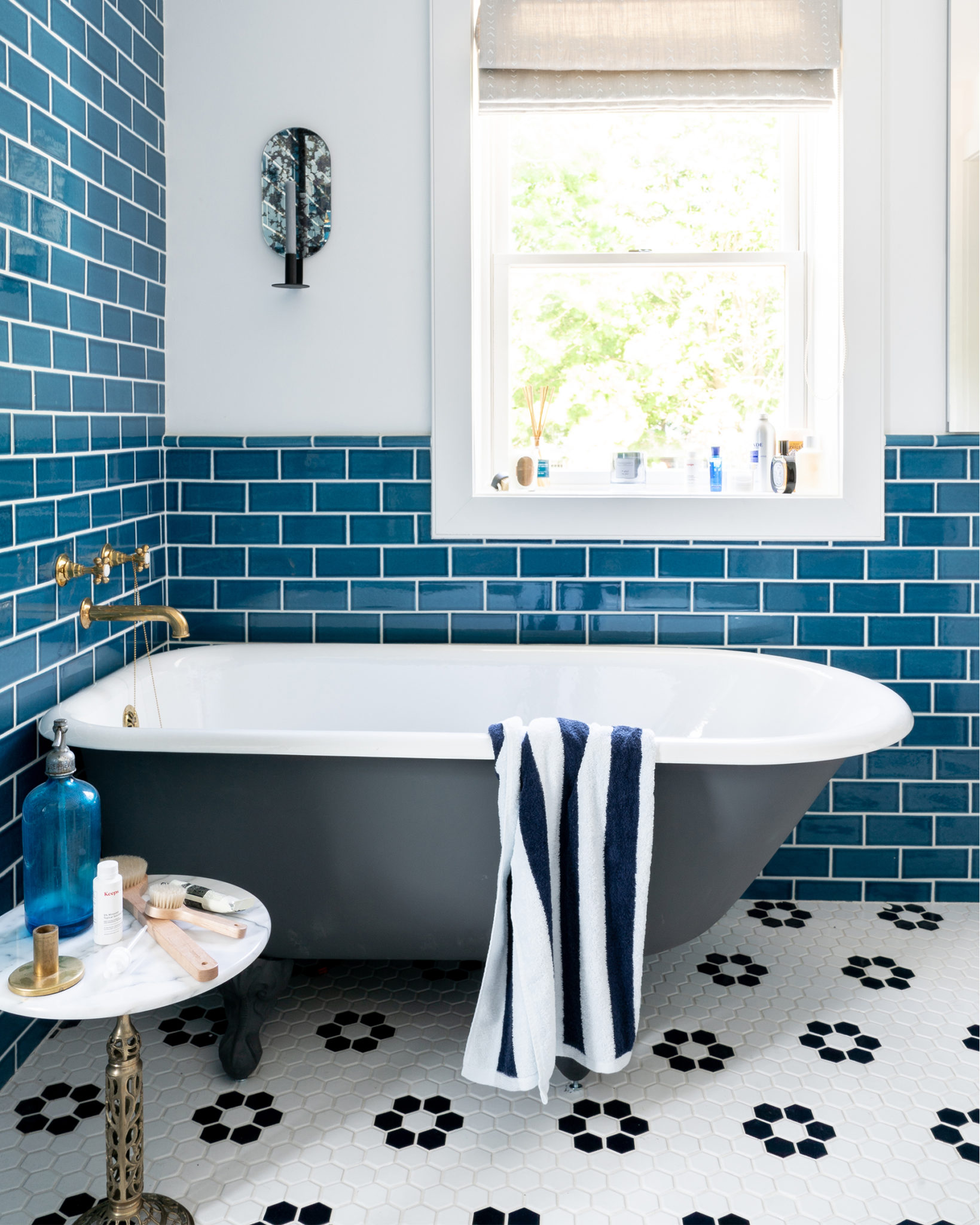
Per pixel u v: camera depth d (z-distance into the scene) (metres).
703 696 3.00
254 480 3.21
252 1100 2.19
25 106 2.25
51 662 2.41
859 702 2.66
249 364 3.21
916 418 3.14
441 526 3.19
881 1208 1.88
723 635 3.18
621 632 3.20
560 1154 2.03
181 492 3.22
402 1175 1.97
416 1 3.12
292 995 2.64
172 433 3.23
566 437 3.45
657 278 3.41
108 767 2.25
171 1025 2.49
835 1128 2.11
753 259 3.35
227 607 3.25
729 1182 1.95
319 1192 1.92
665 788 2.19
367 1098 2.20
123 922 1.75
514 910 2.07
